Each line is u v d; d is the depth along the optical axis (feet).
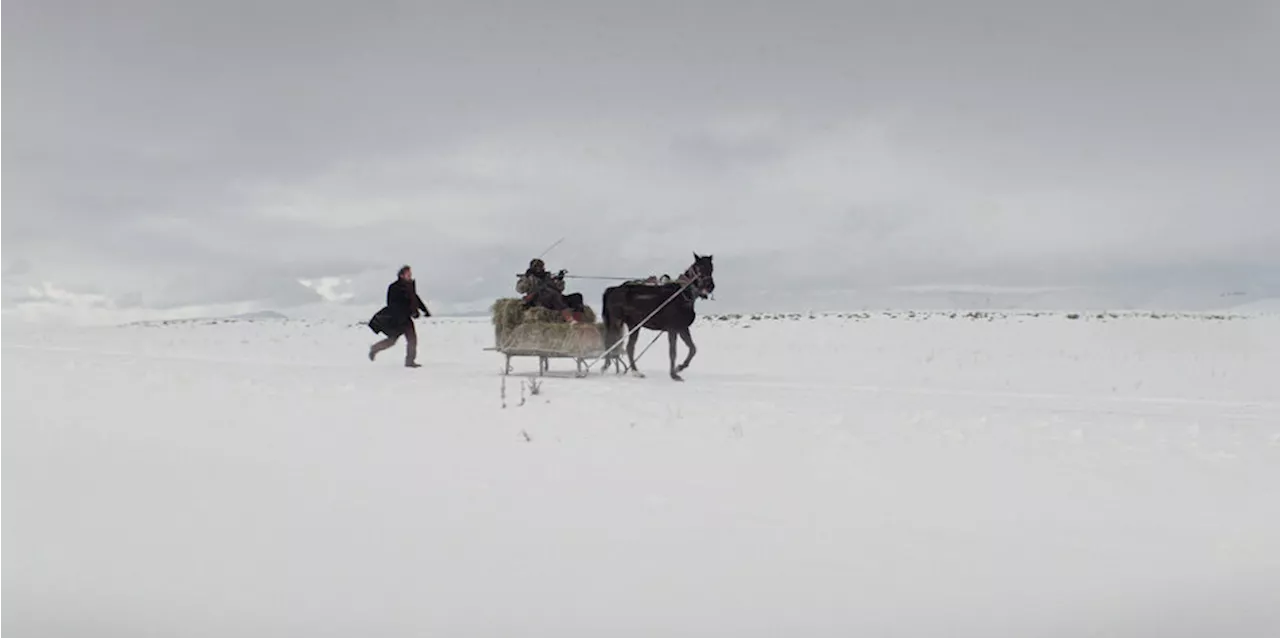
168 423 31.53
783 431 32.35
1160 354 97.66
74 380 46.26
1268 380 69.31
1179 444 30.91
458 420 34.32
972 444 30.01
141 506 19.84
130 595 14.84
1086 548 17.92
